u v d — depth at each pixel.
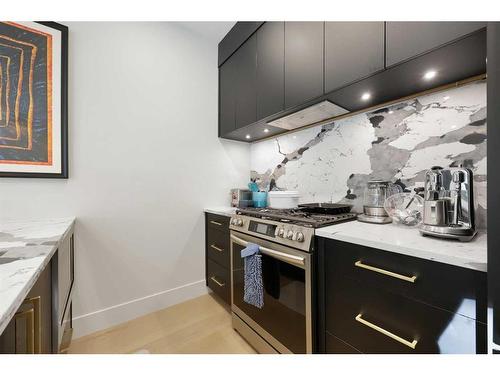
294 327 1.07
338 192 1.61
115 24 1.64
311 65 1.28
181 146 1.97
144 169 1.76
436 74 1.01
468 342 0.60
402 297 0.74
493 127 0.51
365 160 1.45
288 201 1.61
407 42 0.90
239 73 1.91
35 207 1.34
